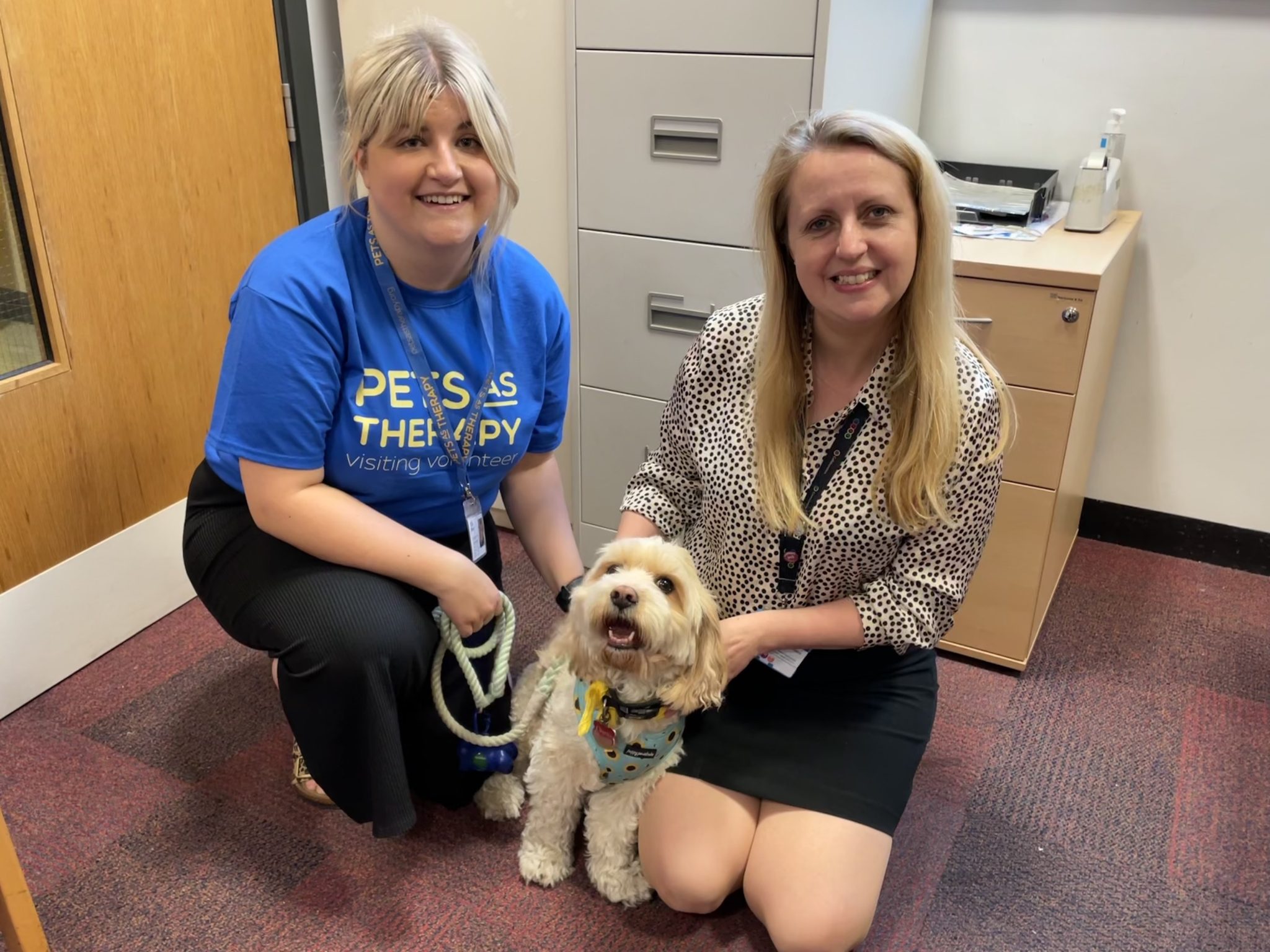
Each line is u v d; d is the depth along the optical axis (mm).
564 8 1734
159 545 1925
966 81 2174
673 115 1693
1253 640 1978
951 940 1315
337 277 1241
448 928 1312
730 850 1279
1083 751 1666
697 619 1204
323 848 1436
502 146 1233
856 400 1244
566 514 1614
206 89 1873
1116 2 1990
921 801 1551
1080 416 1752
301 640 1258
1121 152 1992
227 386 1243
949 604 1305
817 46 1538
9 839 1082
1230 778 1607
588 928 1317
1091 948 1305
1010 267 1614
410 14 1908
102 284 1735
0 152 1556
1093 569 2244
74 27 1616
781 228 1219
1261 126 1954
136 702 1729
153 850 1425
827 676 1367
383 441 1306
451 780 1470
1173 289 2129
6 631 1657
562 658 1330
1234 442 2176
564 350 1486
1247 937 1324
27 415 1648
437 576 1304
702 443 1366
